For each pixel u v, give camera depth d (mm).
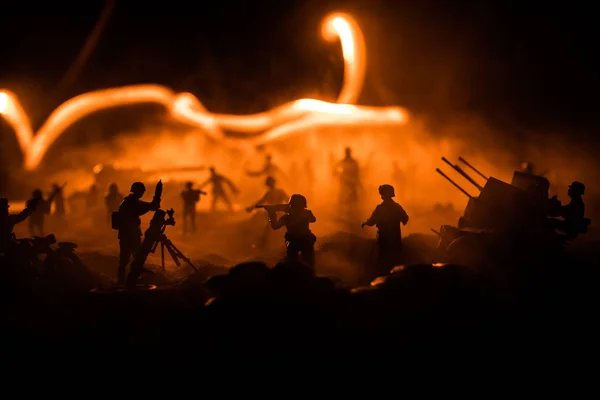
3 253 11422
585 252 14008
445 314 9789
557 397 8219
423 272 10141
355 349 9109
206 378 8656
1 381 8570
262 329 9094
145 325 9547
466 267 10625
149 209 11641
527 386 8492
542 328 9938
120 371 8820
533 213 12125
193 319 9477
